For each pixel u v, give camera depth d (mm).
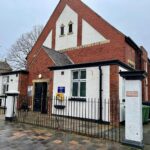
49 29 19625
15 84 16688
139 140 6387
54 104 12977
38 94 14953
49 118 11570
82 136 7656
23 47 36219
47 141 6852
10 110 10852
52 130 8602
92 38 16141
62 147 6188
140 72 6613
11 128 8859
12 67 36469
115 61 10547
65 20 18344
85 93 11617
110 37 15125
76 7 17734
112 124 10141
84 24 16859
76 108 11812
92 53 15906
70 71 12500
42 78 14805
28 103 15133
